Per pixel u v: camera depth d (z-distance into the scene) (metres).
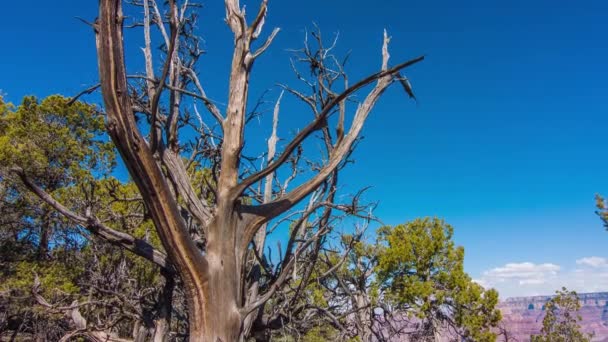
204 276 4.89
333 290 10.38
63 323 11.36
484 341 20.58
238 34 6.24
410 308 20.95
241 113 5.87
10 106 18.86
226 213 5.35
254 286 7.36
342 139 6.08
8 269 14.30
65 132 17.59
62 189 12.77
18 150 15.42
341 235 8.73
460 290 21.56
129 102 4.10
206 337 4.82
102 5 3.93
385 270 21.55
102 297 8.92
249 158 8.54
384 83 6.39
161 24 7.53
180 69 7.64
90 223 5.55
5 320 12.80
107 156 20.06
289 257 7.64
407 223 23.22
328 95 7.35
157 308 7.62
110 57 3.95
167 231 4.54
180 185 5.70
